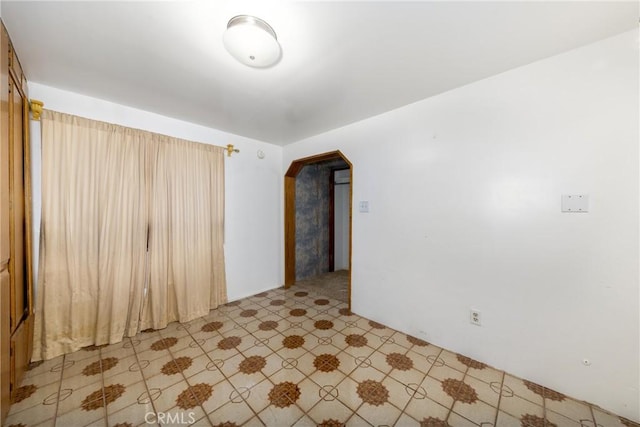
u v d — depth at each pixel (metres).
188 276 2.60
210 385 1.64
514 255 1.75
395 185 2.39
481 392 1.59
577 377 1.54
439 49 1.51
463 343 1.99
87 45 1.45
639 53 1.34
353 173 2.75
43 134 1.86
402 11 1.20
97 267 2.10
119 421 1.36
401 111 2.33
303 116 2.55
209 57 1.57
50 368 1.79
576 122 1.51
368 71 1.74
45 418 1.37
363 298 2.70
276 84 1.91
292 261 3.90
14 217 1.48
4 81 1.26
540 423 1.36
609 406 1.45
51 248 1.90
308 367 1.83
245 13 1.22
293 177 3.87
